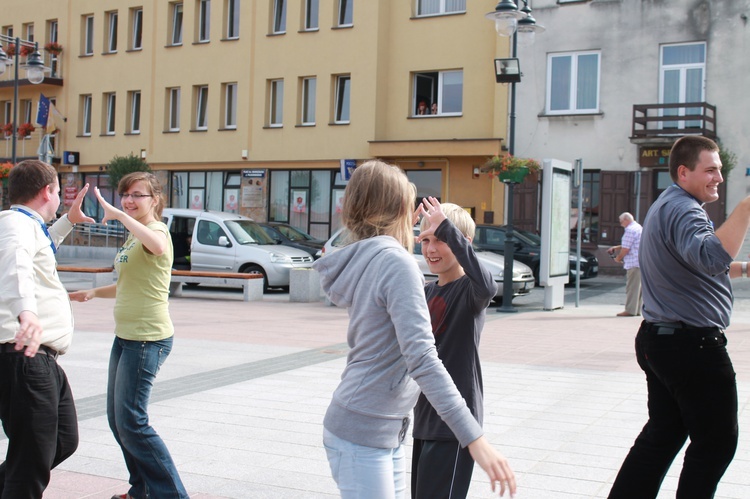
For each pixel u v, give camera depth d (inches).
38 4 1480.1
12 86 1461.6
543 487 198.2
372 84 1146.7
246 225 828.0
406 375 113.6
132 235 185.6
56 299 158.2
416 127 1133.7
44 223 163.0
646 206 988.6
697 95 971.9
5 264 145.5
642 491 157.8
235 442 240.2
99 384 325.4
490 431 250.2
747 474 206.5
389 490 112.0
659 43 983.0
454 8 1116.5
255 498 192.7
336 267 116.4
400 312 109.2
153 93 1352.1
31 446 151.4
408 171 1137.4
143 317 178.2
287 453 229.1
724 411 148.5
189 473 211.0
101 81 1409.9
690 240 144.0
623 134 1002.1
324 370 358.3
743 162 943.7
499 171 618.5
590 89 1023.0
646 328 155.1
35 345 141.3
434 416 144.8
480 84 1088.2
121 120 1387.8
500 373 351.3
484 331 500.4
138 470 182.4
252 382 329.7
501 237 861.2
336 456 112.7
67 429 163.6
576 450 229.6
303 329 506.6
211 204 1307.8
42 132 1451.8
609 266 1006.4
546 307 634.2
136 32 1389.0
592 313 614.9
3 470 157.5
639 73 993.5
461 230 155.5
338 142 1177.4
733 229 140.6
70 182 1440.7
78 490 198.2
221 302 694.5
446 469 143.5
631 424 259.3
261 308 641.6
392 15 1147.9
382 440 112.0
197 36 1311.5
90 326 509.4
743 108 944.3
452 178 1100.5
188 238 824.3
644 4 987.9
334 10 1178.0
